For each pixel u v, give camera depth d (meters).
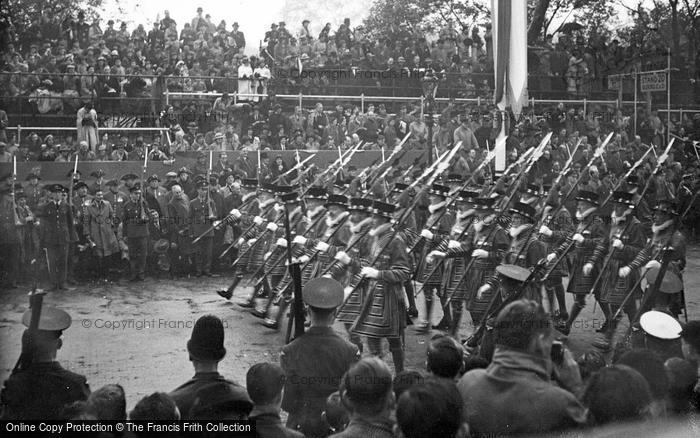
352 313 7.87
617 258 9.20
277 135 18.11
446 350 4.44
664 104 24.16
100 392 4.01
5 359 7.89
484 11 23.69
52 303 11.25
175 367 8.04
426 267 10.29
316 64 20.59
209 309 10.96
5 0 17.67
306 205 10.61
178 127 17.08
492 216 9.07
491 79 21.95
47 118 17.80
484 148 19.41
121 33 19.48
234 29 20.45
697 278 13.80
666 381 4.12
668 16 26.52
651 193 16.80
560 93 23.38
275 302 10.35
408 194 10.63
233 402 4.23
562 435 3.72
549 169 17.50
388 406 3.72
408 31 22.70
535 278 8.40
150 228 13.67
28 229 12.52
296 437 4.27
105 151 16.42
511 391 3.81
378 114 19.53
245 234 11.38
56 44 18.52
